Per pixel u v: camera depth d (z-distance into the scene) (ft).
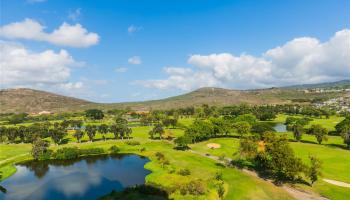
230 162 420.77
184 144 523.29
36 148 495.00
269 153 364.79
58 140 604.90
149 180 350.84
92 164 460.55
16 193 331.98
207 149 521.24
